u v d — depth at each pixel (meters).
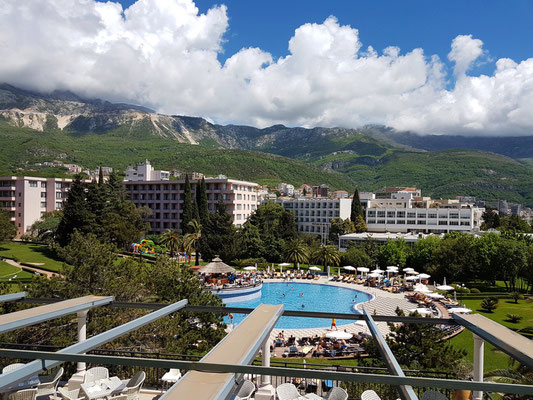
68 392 12.16
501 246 62.28
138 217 89.25
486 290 64.06
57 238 72.62
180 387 6.85
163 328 20.78
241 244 83.94
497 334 10.20
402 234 105.50
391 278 69.19
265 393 12.20
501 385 6.65
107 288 21.67
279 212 118.81
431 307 48.97
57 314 11.68
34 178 106.31
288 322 43.28
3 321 10.37
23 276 53.25
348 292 60.62
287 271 72.44
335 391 12.23
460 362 22.83
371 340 27.33
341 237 101.00
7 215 77.19
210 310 12.83
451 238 75.62
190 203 91.50
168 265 27.77
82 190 73.94
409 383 6.79
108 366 17.08
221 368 7.38
